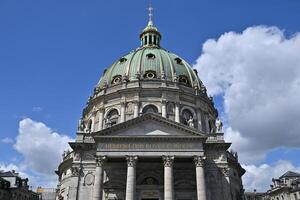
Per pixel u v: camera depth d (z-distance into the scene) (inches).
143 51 2874.0
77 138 2021.4
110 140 1806.1
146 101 2438.5
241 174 2426.2
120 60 2859.3
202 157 1765.5
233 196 2100.1
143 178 1969.7
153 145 1795.0
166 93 2458.2
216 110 2856.8
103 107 2529.5
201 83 2834.6
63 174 2250.2
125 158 1791.3
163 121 1862.7
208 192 1879.9
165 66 2694.4
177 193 1935.3
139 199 1910.7
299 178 3430.1
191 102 2554.1
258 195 4121.6
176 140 1807.3
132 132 1836.9
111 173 1968.5
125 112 2409.0
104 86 2640.3
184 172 1977.1
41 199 4001.0
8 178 3366.1
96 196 1690.5
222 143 1977.1
